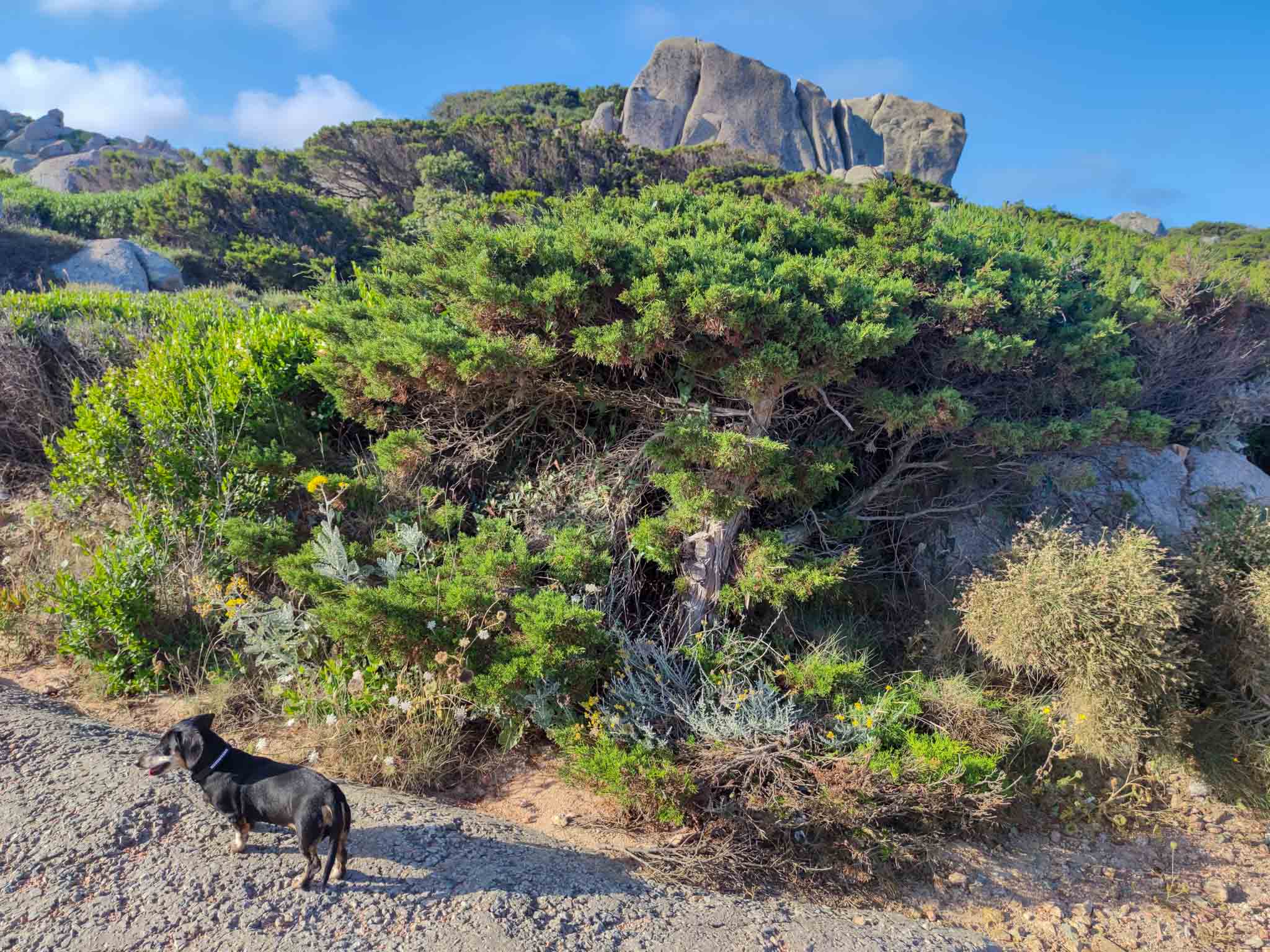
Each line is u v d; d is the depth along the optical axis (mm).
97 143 58281
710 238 6352
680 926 3625
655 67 50500
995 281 6977
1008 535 7297
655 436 5773
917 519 7250
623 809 4582
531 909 3479
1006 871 4836
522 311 5477
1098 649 5371
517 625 5188
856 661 5566
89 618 5297
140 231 23938
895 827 4910
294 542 5730
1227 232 29062
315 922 3176
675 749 4891
